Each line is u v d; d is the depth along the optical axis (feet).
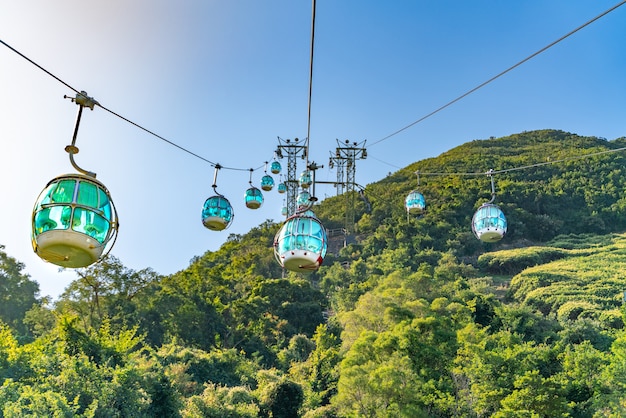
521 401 94.73
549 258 338.54
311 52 32.68
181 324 190.19
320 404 137.90
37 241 29.14
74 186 29.43
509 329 189.98
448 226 374.02
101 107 32.37
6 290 199.82
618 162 453.58
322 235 40.14
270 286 248.32
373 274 269.85
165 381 100.58
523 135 632.79
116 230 31.09
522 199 416.46
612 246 338.95
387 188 462.60
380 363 114.73
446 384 111.04
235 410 111.86
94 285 174.19
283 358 192.54
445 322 138.21
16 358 81.30
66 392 79.41
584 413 108.37
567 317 224.33
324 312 258.16
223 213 61.46
